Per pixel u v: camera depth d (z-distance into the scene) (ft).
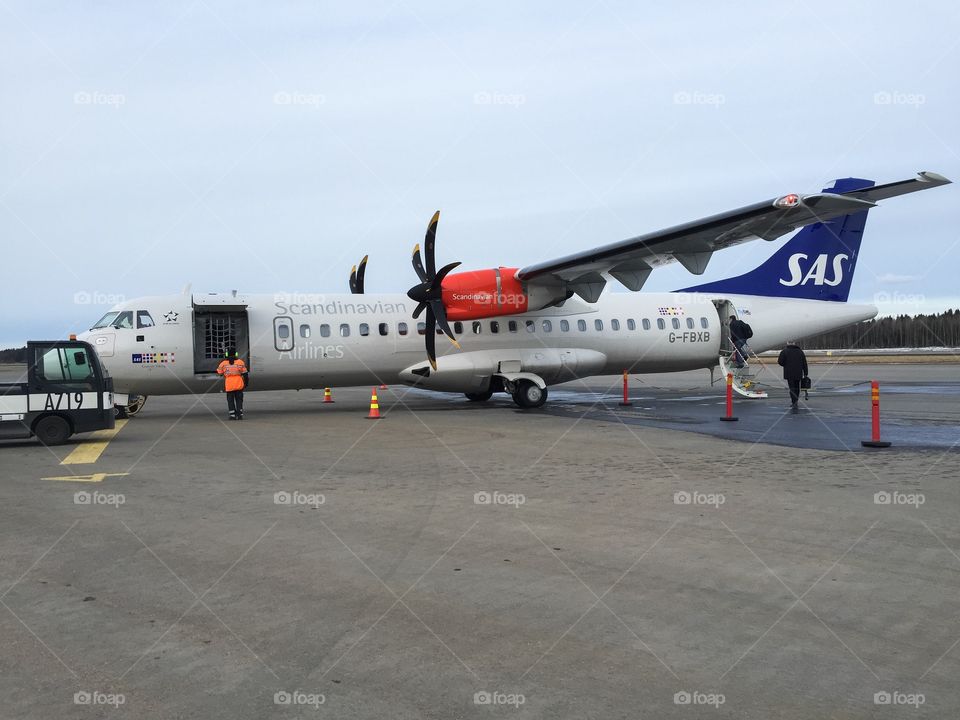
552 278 60.70
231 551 20.58
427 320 59.47
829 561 19.20
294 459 36.27
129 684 12.76
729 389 50.98
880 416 53.52
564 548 20.66
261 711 11.85
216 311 59.11
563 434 45.09
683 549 20.43
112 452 39.24
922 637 14.43
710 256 59.31
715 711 11.76
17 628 15.19
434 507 25.71
